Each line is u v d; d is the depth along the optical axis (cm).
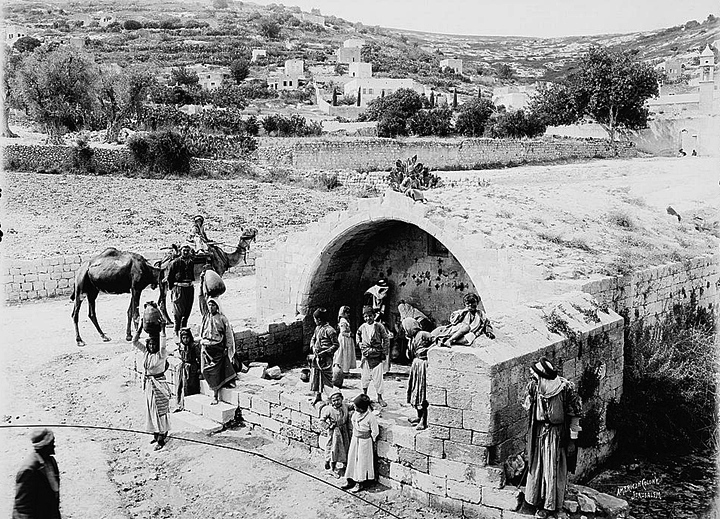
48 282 3014
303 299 2070
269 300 2175
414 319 1769
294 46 17225
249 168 5916
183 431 1495
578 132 6169
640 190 2973
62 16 18288
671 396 1620
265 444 1463
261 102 11231
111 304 2856
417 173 1839
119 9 19962
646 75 5391
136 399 1653
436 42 19300
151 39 16725
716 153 4716
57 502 862
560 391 1105
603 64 5691
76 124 6347
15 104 6097
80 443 1132
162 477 1042
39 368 1900
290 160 6053
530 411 1116
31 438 852
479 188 2673
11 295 2900
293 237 2091
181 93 9544
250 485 1024
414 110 7562
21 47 10519
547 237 1972
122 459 1109
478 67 15300
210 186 5375
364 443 1264
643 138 5328
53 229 3809
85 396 1661
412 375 1338
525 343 1259
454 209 2156
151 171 5597
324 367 1495
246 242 2244
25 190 4644
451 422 1185
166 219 4316
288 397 1471
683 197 2795
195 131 6512
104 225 4031
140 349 1827
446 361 1184
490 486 1145
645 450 1534
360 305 2205
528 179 3956
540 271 1602
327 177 5559
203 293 1792
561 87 6419
